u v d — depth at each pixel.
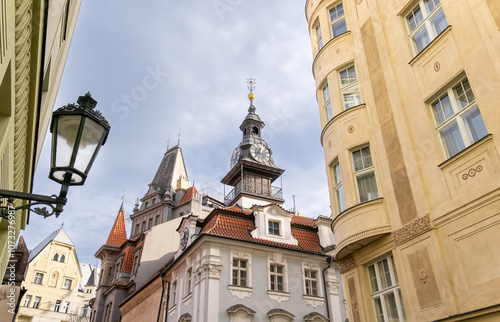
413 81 11.39
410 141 11.06
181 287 24.00
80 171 4.11
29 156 7.42
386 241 11.30
